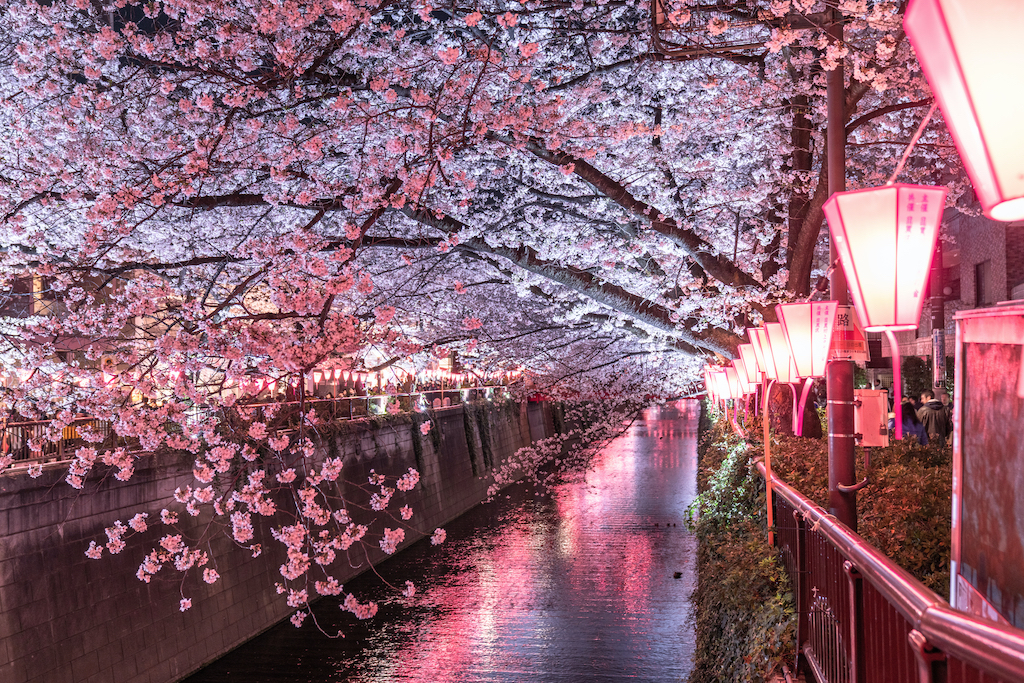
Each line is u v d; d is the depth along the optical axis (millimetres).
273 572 18234
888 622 2900
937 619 1961
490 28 11047
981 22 1280
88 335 11078
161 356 6051
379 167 10602
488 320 19172
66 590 12750
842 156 6547
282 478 7762
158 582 14711
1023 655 1407
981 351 3227
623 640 15734
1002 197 1312
